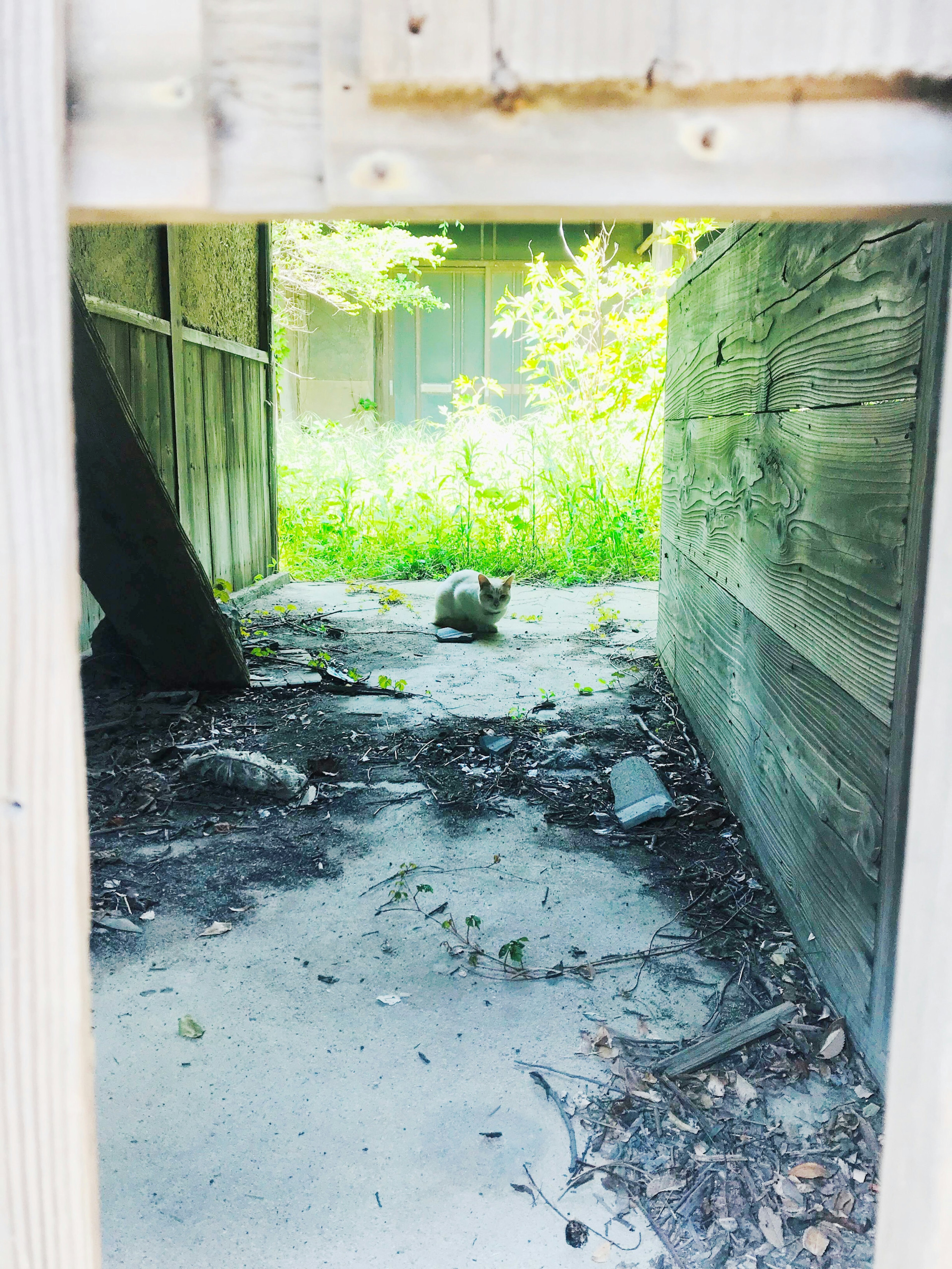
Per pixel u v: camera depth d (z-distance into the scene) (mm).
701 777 3857
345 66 752
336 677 5191
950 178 749
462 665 5770
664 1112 1917
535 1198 1704
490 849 3217
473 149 758
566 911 2777
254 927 2686
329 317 14672
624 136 751
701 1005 2307
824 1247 1588
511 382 15086
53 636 768
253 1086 2006
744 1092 1962
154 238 6023
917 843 789
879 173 750
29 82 720
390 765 4020
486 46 732
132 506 4379
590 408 10406
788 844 2693
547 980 2416
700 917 2746
